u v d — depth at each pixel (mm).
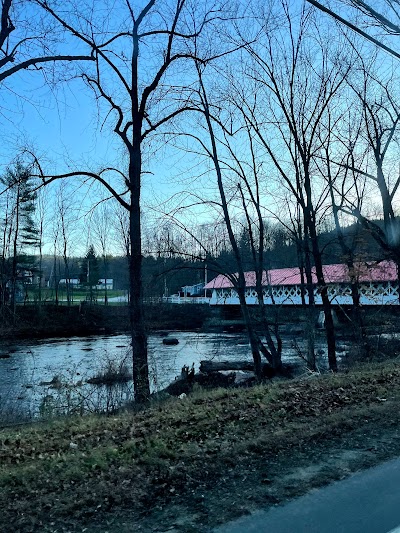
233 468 4484
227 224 15844
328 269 23125
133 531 3312
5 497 4047
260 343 16531
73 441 5988
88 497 3893
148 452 4965
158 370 19984
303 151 15828
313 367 15750
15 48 8570
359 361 16531
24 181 11359
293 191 15906
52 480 4391
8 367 26750
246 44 14336
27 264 55125
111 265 85688
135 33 12008
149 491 3996
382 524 3326
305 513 3521
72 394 12961
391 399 7145
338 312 33781
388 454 4773
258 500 3760
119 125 12328
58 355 31891
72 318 51406
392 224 15289
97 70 11836
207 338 39625
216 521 3422
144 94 12367
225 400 7988
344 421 5914
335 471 4344
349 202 16391
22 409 13586
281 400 7414
